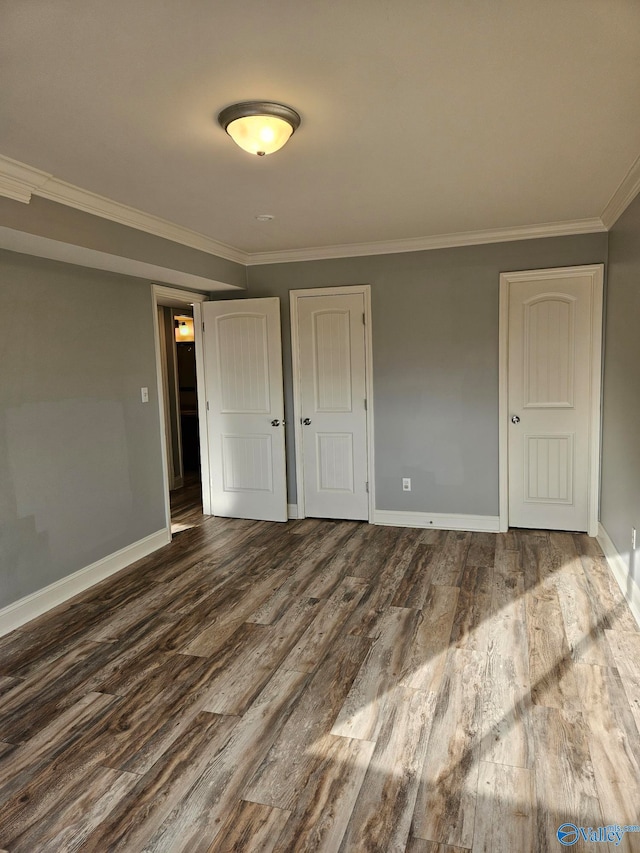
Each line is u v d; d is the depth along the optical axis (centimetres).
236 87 198
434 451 473
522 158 275
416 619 313
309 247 469
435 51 178
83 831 179
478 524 468
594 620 305
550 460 451
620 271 364
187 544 456
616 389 374
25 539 327
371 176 296
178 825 180
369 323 478
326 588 360
